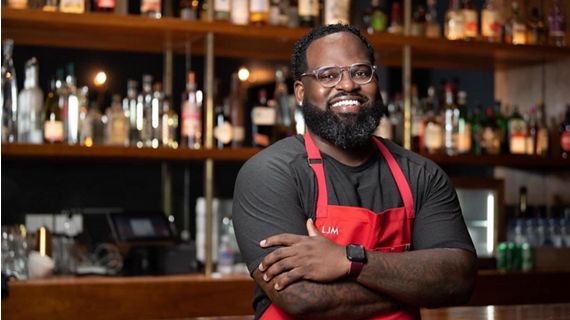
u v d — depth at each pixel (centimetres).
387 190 230
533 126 507
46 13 410
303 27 447
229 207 469
